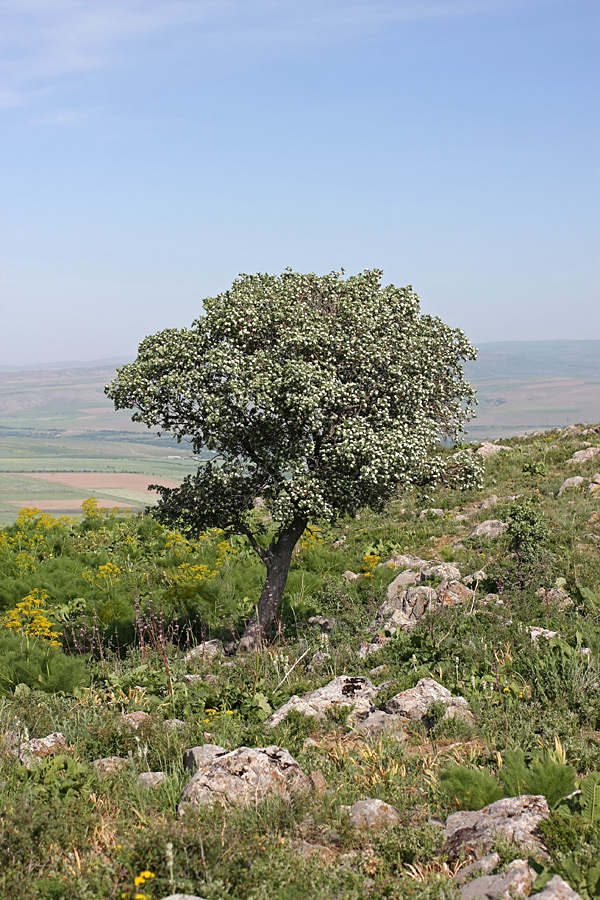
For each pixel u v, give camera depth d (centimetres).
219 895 509
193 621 1809
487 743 820
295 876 527
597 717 859
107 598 1953
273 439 1527
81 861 575
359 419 1454
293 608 1883
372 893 511
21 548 2602
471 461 1611
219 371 1482
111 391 1536
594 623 1244
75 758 843
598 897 467
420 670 1113
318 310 1595
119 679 1259
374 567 2005
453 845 574
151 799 716
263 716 1027
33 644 1498
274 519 1517
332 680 1146
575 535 1905
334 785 730
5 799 692
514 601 1429
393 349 1517
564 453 3022
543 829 545
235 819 616
